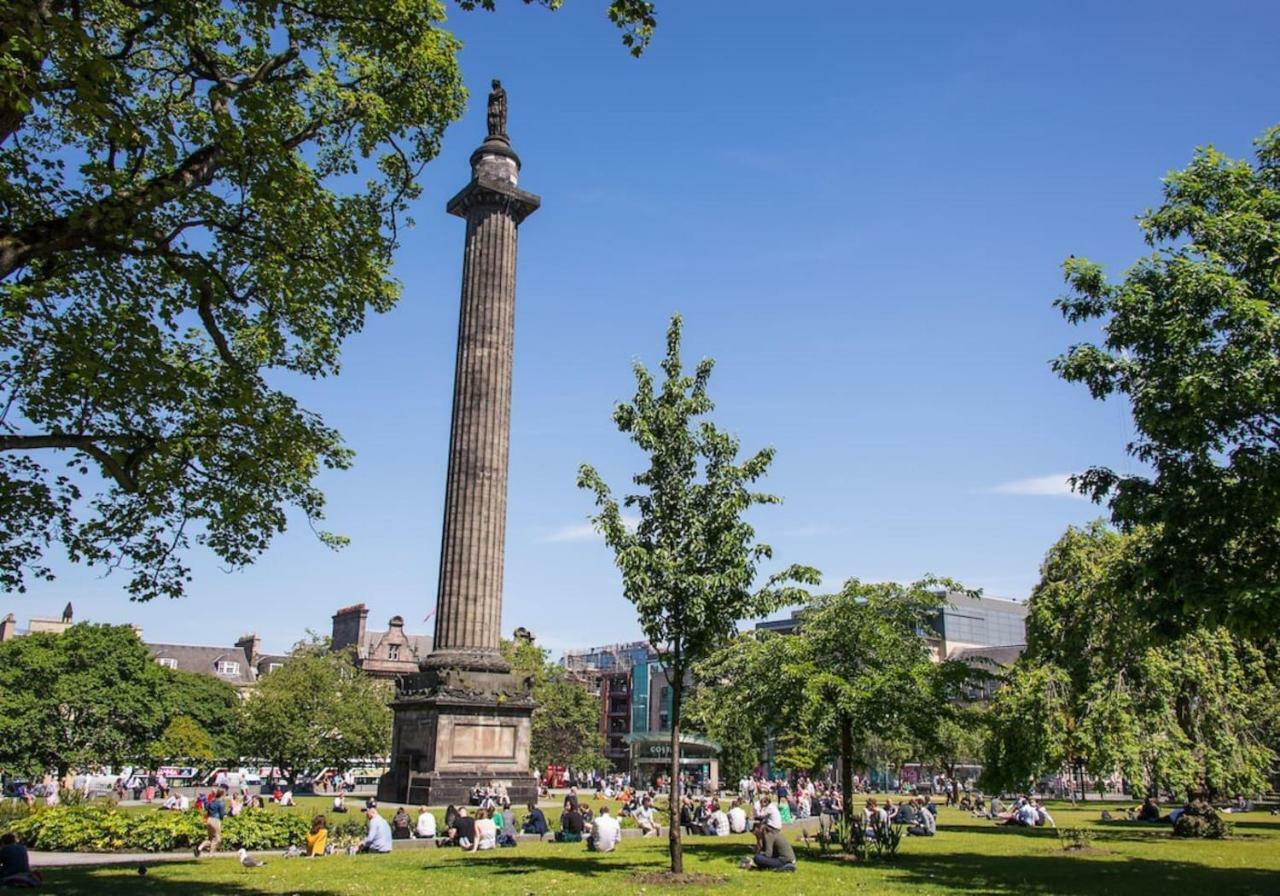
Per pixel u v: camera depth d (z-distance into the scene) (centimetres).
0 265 1406
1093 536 3728
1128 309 2180
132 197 1533
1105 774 3075
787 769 8412
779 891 1920
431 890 1925
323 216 1778
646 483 2291
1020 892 1981
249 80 1753
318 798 5916
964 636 13100
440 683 4269
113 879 2138
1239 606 1831
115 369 1733
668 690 12719
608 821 2894
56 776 7019
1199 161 2303
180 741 7362
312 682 7244
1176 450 2091
